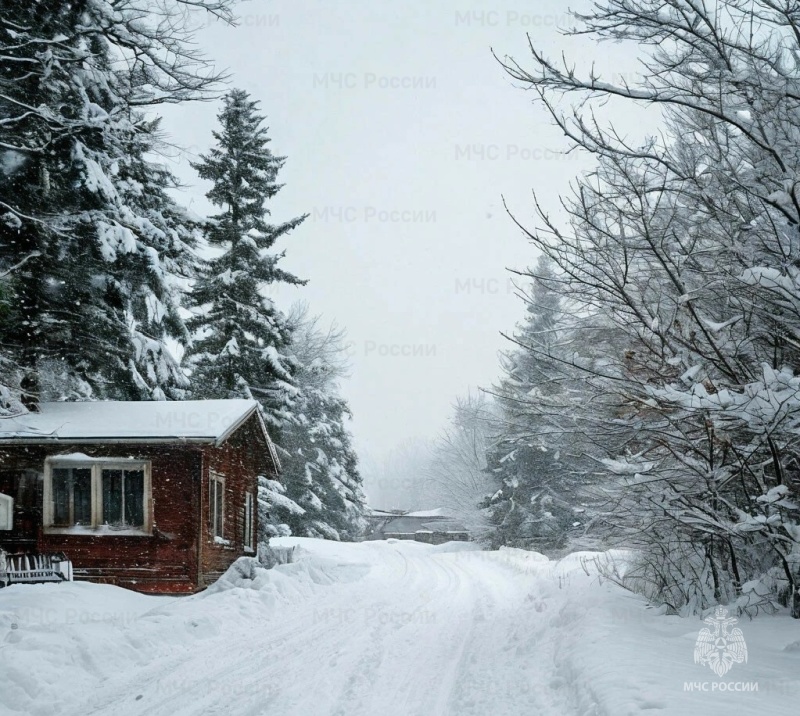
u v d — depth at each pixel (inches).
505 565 1069.8
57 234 774.5
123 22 735.7
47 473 687.7
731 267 346.6
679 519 346.9
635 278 373.4
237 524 837.8
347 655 384.8
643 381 359.9
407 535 3014.3
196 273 952.3
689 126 368.8
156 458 693.9
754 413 305.1
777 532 335.3
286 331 1306.6
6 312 765.3
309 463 1854.1
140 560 682.8
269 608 556.4
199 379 1231.5
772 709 208.5
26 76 718.5
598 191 358.3
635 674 250.2
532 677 313.1
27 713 276.4
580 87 330.6
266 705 284.7
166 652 386.9
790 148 329.4
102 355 892.0
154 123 876.6
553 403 384.8
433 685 317.4
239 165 1274.6
